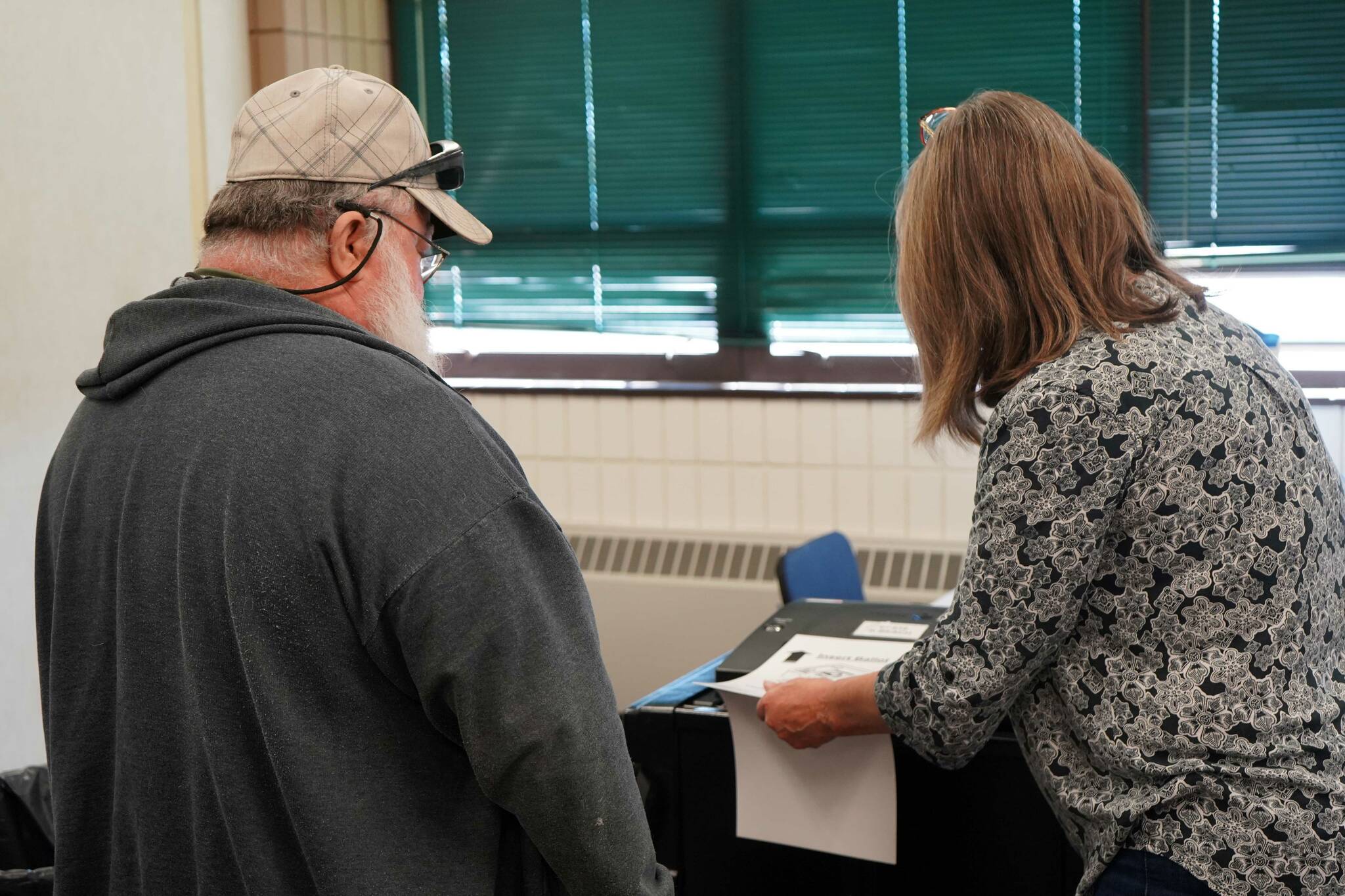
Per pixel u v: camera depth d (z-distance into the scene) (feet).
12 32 8.07
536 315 12.09
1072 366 3.67
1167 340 3.70
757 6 11.03
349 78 3.48
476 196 12.03
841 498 10.95
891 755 4.67
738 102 11.21
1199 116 10.17
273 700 2.95
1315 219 10.04
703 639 10.98
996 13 10.50
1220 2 9.98
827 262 11.20
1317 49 9.83
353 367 3.10
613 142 11.60
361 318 3.42
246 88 11.13
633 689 11.24
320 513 2.95
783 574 7.66
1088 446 3.59
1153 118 10.28
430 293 12.34
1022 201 3.84
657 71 11.39
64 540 3.30
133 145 9.16
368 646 2.98
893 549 10.68
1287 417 3.79
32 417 8.33
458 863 3.13
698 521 11.39
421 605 2.93
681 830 5.21
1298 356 10.17
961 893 4.90
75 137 8.61
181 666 3.05
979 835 4.85
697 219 11.50
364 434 3.00
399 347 3.49
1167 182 10.32
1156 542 3.61
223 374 3.12
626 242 11.71
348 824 2.98
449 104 11.97
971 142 3.97
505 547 3.04
